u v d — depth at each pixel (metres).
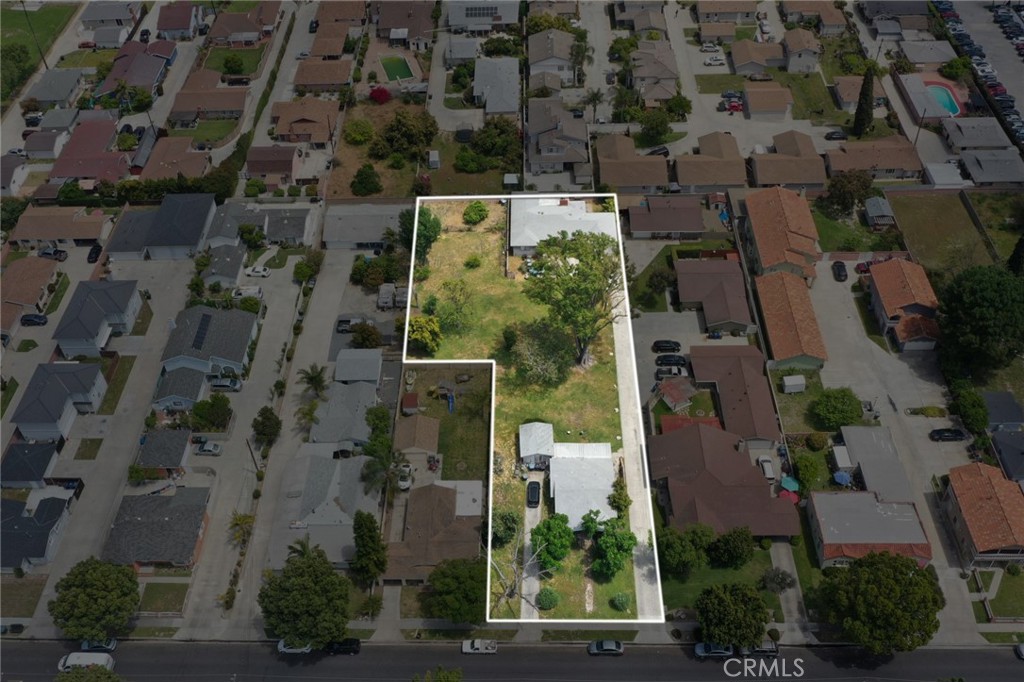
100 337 146.75
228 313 147.12
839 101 193.25
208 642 115.31
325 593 111.00
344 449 131.75
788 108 191.62
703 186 172.00
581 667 111.50
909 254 157.62
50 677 113.19
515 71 199.62
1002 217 167.25
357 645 113.31
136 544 121.12
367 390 136.75
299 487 125.50
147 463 130.62
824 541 117.56
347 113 196.62
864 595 108.31
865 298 152.62
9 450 132.00
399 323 147.12
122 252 162.62
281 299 155.88
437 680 104.38
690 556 115.12
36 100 197.25
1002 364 138.88
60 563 123.44
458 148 185.75
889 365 142.50
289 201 174.12
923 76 199.12
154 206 174.50
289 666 112.75
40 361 147.62
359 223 163.75
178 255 163.12
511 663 112.00
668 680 110.12
